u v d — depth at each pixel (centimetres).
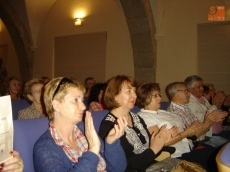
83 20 716
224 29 558
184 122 309
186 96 321
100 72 690
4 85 386
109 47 673
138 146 221
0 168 120
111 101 223
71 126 163
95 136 151
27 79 806
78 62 729
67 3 743
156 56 613
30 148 165
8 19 758
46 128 177
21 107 326
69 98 158
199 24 579
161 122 266
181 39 593
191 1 583
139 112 274
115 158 174
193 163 225
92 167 142
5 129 117
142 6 569
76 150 161
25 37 779
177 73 597
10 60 880
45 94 162
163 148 242
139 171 204
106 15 678
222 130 385
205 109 364
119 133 171
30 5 737
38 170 143
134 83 228
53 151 147
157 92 271
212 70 568
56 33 766
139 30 598
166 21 604
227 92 554
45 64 784
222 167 85
